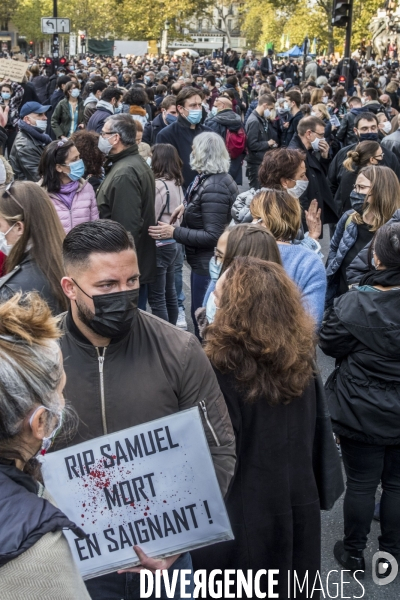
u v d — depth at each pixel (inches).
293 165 167.5
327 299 195.3
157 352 84.9
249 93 887.7
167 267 226.7
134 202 191.6
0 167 163.6
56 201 178.4
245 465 93.1
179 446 77.0
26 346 57.5
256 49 3287.4
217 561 94.8
